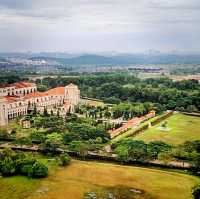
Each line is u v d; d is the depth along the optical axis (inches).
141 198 7736.2
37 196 7795.3
